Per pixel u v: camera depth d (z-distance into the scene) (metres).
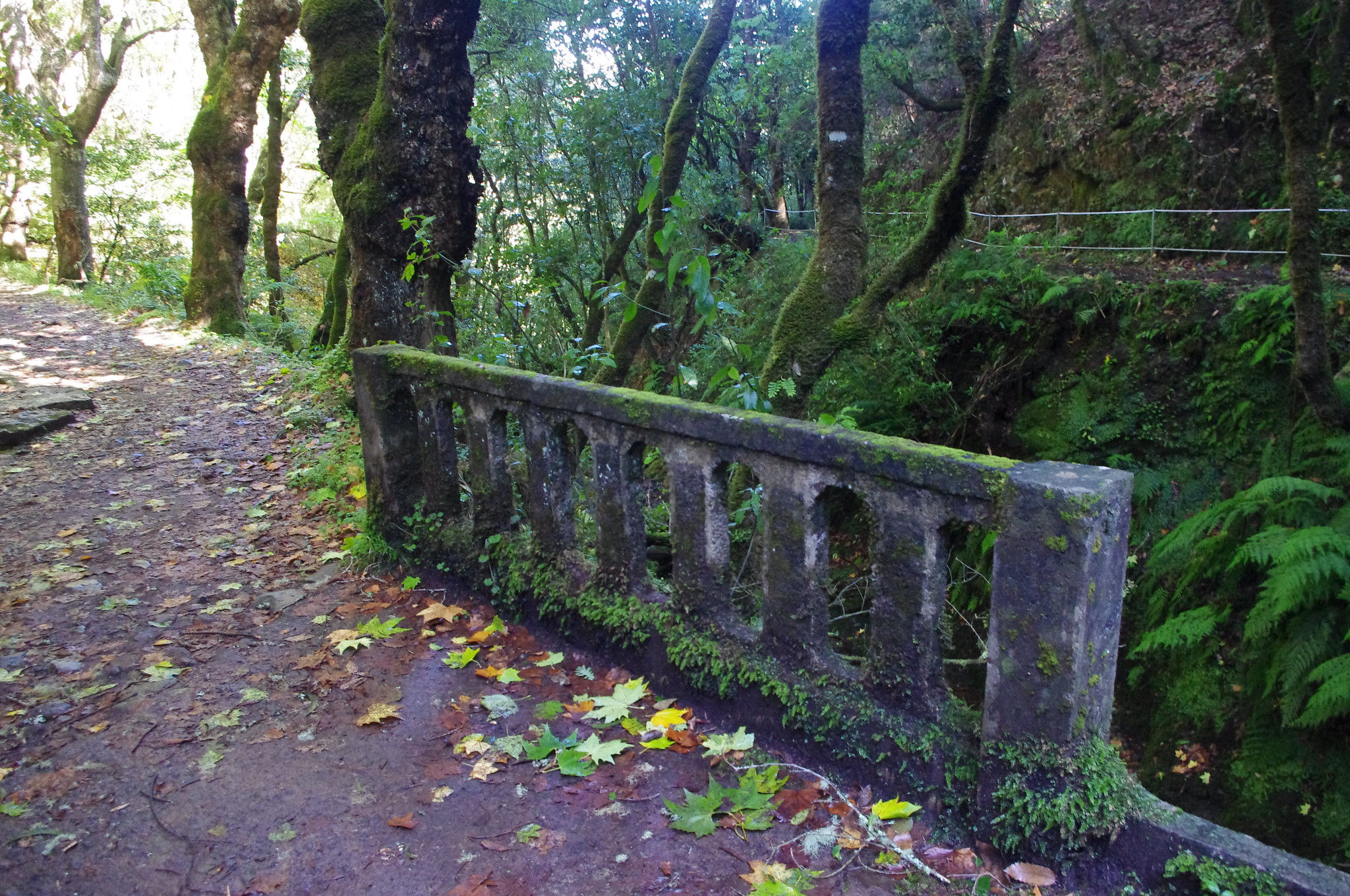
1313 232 4.89
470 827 2.35
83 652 3.31
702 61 7.93
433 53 5.88
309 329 14.71
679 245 7.43
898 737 2.36
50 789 2.47
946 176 6.04
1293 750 4.75
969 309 8.31
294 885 2.14
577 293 9.73
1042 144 11.45
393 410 3.88
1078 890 2.07
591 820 2.38
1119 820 2.04
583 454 4.94
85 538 4.54
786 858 2.22
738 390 3.50
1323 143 8.07
